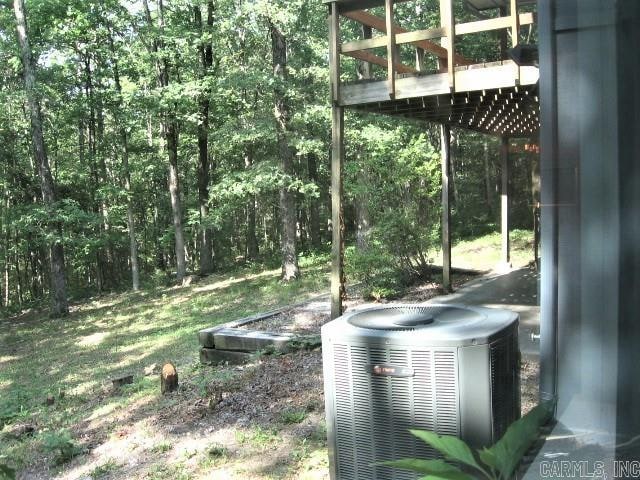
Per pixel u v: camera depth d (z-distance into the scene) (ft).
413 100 23.21
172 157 69.36
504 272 35.14
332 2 23.12
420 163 35.27
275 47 52.24
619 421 4.34
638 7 4.12
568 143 4.48
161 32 59.82
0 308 74.64
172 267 105.70
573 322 4.55
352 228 44.78
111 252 93.61
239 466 13.75
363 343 7.66
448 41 21.31
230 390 19.84
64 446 16.35
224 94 55.16
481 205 46.93
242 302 49.83
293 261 56.34
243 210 95.45
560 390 4.59
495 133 34.83
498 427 7.32
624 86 4.20
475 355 7.15
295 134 52.24
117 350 38.50
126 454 15.79
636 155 4.19
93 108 68.39
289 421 16.22
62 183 79.82
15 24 61.52
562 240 4.58
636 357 4.29
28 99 57.21
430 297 30.86
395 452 7.57
